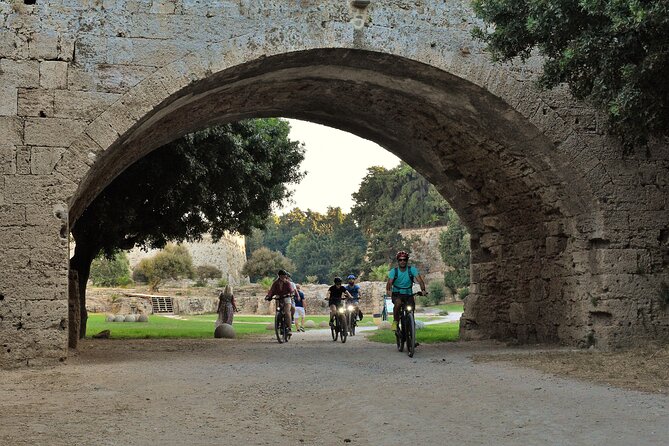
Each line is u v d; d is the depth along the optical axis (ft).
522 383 29.99
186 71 39.06
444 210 276.62
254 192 76.13
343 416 23.86
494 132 48.01
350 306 73.41
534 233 53.01
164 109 40.98
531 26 37.91
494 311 59.00
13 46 37.45
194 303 194.49
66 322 36.83
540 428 20.90
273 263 273.95
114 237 69.00
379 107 51.98
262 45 40.11
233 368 37.35
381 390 28.53
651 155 46.73
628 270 45.65
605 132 46.09
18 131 37.04
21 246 36.58
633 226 46.03
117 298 183.11
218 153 68.49
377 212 290.97
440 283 242.99
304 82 47.24
